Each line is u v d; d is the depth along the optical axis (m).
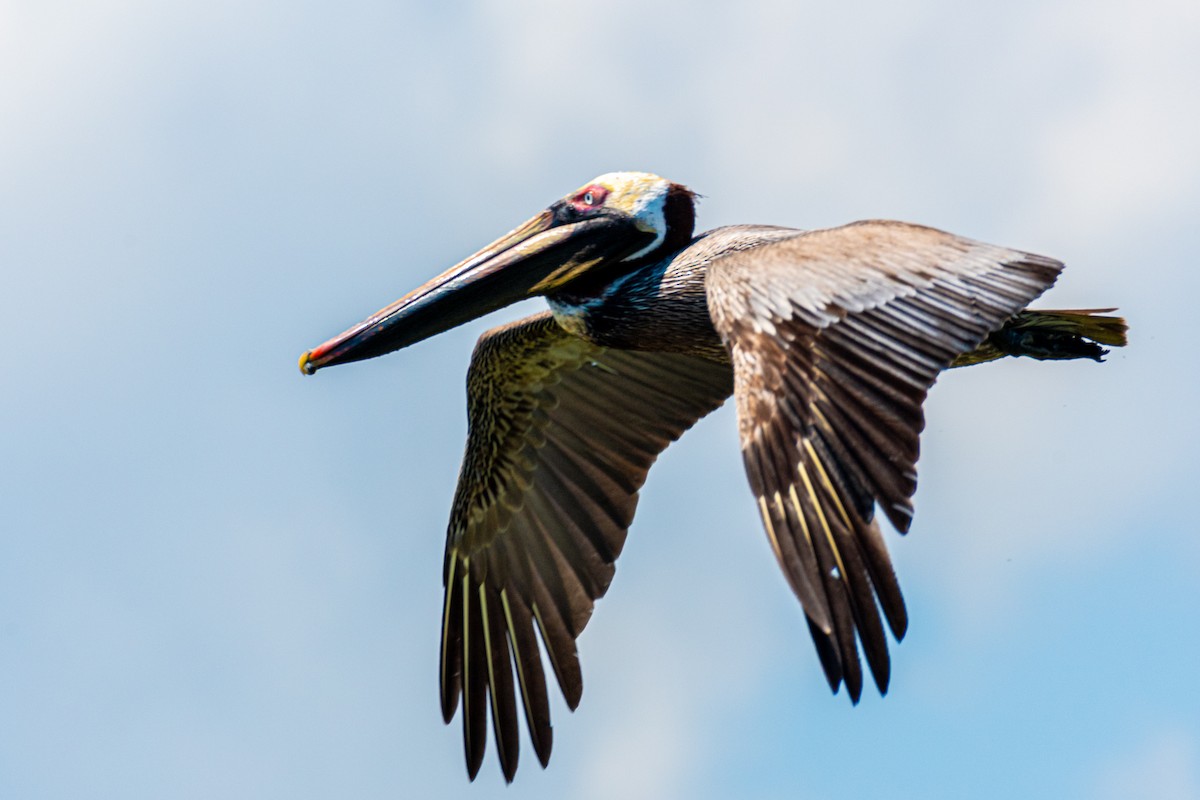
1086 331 13.77
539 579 14.98
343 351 14.48
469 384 15.30
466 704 14.85
